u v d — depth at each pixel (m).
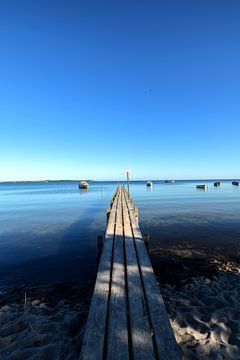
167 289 8.47
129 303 4.43
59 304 7.53
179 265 11.06
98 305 4.36
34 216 26.30
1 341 5.27
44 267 11.37
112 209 16.84
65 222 22.50
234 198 44.41
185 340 5.05
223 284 8.79
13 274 10.58
